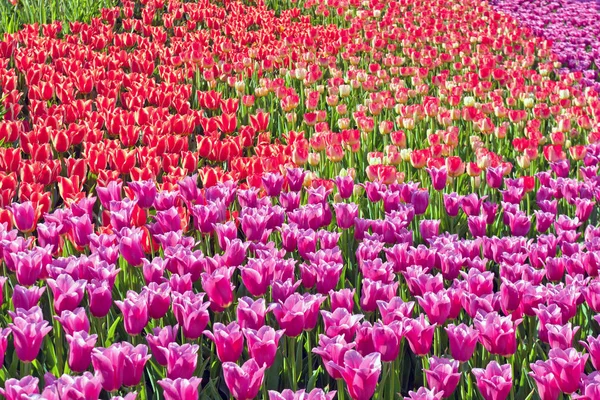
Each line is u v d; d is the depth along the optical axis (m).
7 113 6.35
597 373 2.42
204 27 11.88
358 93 8.97
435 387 2.51
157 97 7.27
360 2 14.12
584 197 4.99
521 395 3.03
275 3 13.73
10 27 9.78
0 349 2.52
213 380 3.06
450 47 10.70
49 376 2.36
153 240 3.93
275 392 2.25
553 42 13.80
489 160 5.53
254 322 2.73
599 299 3.06
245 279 3.08
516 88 8.41
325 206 4.25
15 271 3.37
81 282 2.93
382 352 2.64
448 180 5.44
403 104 7.93
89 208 3.94
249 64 9.08
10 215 3.90
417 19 13.77
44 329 2.61
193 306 2.79
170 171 5.09
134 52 9.27
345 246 4.23
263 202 4.32
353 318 2.71
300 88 8.72
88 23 10.99
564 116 7.31
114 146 5.64
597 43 13.41
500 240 3.70
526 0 17.53
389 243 4.23
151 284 3.03
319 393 2.25
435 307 2.92
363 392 2.38
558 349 2.54
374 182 4.71
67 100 7.05
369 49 10.72
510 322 2.74
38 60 8.34
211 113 7.77
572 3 17.39
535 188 6.06
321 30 11.52
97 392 2.28
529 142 6.29
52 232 3.54
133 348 2.49
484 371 2.52
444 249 3.56
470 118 7.28
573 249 3.76
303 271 3.30
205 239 4.05
